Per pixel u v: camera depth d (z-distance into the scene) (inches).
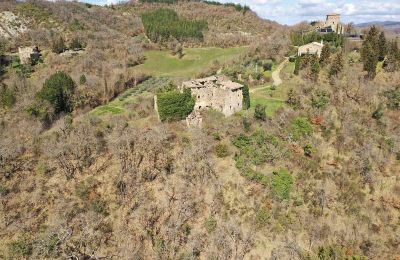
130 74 4982.8
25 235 2276.1
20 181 2667.3
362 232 2477.9
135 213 2470.5
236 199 2546.8
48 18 7480.3
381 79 3809.1
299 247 2356.1
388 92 3526.1
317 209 2541.8
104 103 4109.3
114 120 3299.7
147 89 4534.9
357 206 2588.6
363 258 2329.0
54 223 2369.6
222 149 2800.2
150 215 2464.3
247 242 2345.0
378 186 2733.8
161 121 3206.2
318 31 5846.5
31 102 3585.1
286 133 3016.7
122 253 2252.7
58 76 3895.2
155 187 2632.9
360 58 4119.1
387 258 2380.7
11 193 2568.9
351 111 3321.9
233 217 2463.1
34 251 2192.4
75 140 2955.2
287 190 2566.4
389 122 3250.5
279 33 7214.6
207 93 3319.4
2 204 2476.6
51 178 2691.9
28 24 7185.0
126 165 2753.4
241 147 2839.6
